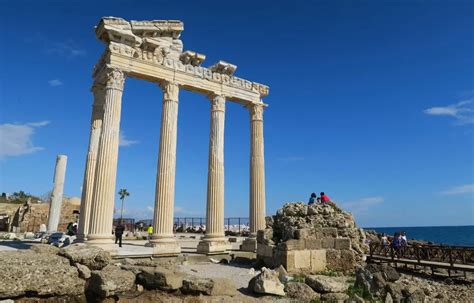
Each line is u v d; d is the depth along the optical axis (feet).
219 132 82.33
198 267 60.03
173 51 78.43
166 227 69.15
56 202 111.65
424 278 63.57
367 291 38.47
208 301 35.83
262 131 91.50
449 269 61.26
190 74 79.61
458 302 44.80
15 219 164.76
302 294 38.09
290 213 58.23
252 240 79.46
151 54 73.87
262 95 94.22
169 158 72.18
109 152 64.03
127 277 35.32
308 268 51.06
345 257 52.49
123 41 70.28
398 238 77.05
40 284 31.58
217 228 76.89
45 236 92.17
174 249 68.13
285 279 44.98
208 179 80.33
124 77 70.18
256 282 38.99
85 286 34.53
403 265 76.02
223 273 53.16
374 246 80.43
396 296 37.40
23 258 33.06
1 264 31.30
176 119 75.46
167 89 75.51
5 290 29.60
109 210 62.34
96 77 77.92
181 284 36.63
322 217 56.54
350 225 57.57
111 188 63.31
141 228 195.31
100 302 33.32
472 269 57.88
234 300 36.11
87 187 73.10
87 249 37.93
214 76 84.12
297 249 51.01
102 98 79.10
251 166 88.94
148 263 43.65
